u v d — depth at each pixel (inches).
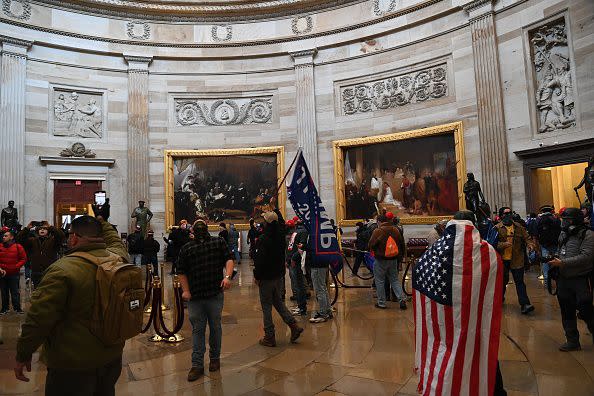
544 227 283.3
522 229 279.4
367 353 208.2
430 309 129.0
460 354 121.5
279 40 761.6
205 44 770.2
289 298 366.6
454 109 621.9
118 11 744.3
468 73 608.7
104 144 725.9
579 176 655.1
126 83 748.6
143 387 172.6
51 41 692.1
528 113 538.3
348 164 716.0
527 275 438.9
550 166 510.0
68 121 708.0
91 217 113.2
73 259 104.9
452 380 120.4
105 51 730.8
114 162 725.9
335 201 714.2
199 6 765.9
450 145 624.4
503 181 555.5
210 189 753.0
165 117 762.2
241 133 768.3
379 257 306.3
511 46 560.4
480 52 585.3
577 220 198.2
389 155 679.7
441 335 125.8
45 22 690.8
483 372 120.9
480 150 582.9
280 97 765.3
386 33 693.3
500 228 279.4
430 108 647.8
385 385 167.5
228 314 307.9
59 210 692.1
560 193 653.9
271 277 226.5
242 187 754.8
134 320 108.0
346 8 730.2
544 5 524.1
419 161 652.1
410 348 214.2
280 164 746.8
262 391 165.6
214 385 173.6
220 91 773.3
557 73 517.3
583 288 195.5
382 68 697.6
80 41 716.0
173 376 185.3
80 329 102.0
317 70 748.6
